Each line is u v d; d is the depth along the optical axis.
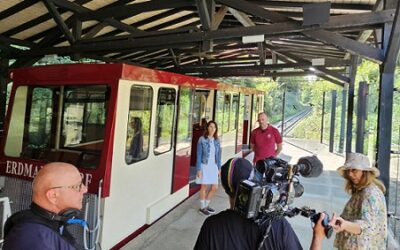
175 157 5.36
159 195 4.92
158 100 4.67
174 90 5.20
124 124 3.79
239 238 1.44
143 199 4.41
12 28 6.75
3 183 3.91
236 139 10.16
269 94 25.67
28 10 6.26
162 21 8.69
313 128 19.64
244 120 11.96
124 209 3.92
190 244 4.27
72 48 6.41
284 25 4.79
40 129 3.94
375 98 10.12
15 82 4.09
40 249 1.37
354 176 2.41
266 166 1.55
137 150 4.17
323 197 6.71
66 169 1.62
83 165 3.61
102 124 3.63
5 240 1.42
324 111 18.14
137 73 3.87
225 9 5.93
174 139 5.30
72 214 1.61
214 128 5.44
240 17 5.84
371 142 9.28
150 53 11.00
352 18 4.35
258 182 1.45
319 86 21.30
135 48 6.07
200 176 5.34
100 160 3.51
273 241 1.41
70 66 3.73
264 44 10.12
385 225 2.31
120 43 6.12
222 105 8.72
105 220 3.53
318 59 9.69
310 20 4.52
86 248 3.21
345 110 12.71
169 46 6.00
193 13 8.59
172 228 4.74
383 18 4.16
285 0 6.29
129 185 4.00
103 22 6.52
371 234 2.22
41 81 3.90
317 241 1.56
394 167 6.00
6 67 6.91
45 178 1.55
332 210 5.93
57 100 3.90
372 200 2.28
